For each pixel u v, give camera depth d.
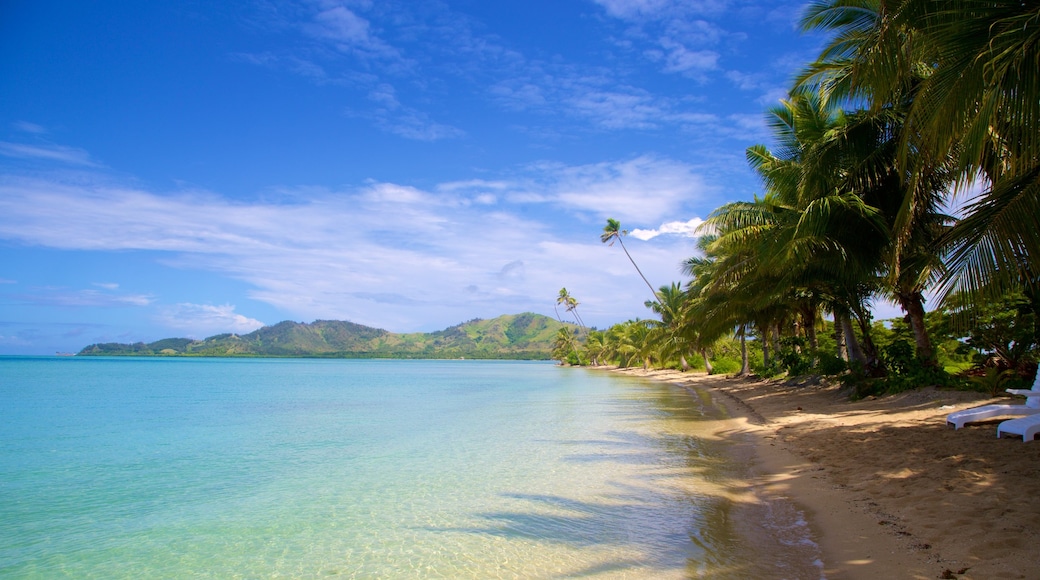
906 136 7.11
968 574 4.56
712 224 20.44
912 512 6.30
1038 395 9.66
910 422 11.89
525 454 12.87
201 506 8.98
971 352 20.05
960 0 6.87
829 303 20.69
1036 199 6.11
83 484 10.60
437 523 7.73
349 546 6.92
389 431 17.41
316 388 42.44
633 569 5.68
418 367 134.12
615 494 8.80
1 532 7.75
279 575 6.11
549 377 66.75
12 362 128.75
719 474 9.91
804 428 13.62
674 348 53.44
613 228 60.59
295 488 10.07
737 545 6.16
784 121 17.86
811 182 14.45
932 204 13.84
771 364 33.38
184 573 6.24
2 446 15.05
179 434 17.06
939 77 6.68
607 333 109.94
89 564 6.57
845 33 12.21
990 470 7.30
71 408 25.69
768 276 21.75
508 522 7.60
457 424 19.02
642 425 17.48
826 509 7.05
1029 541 4.95
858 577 4.96
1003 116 6.10
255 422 20.06
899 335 26.00
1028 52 5.70
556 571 5.82
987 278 6.40
